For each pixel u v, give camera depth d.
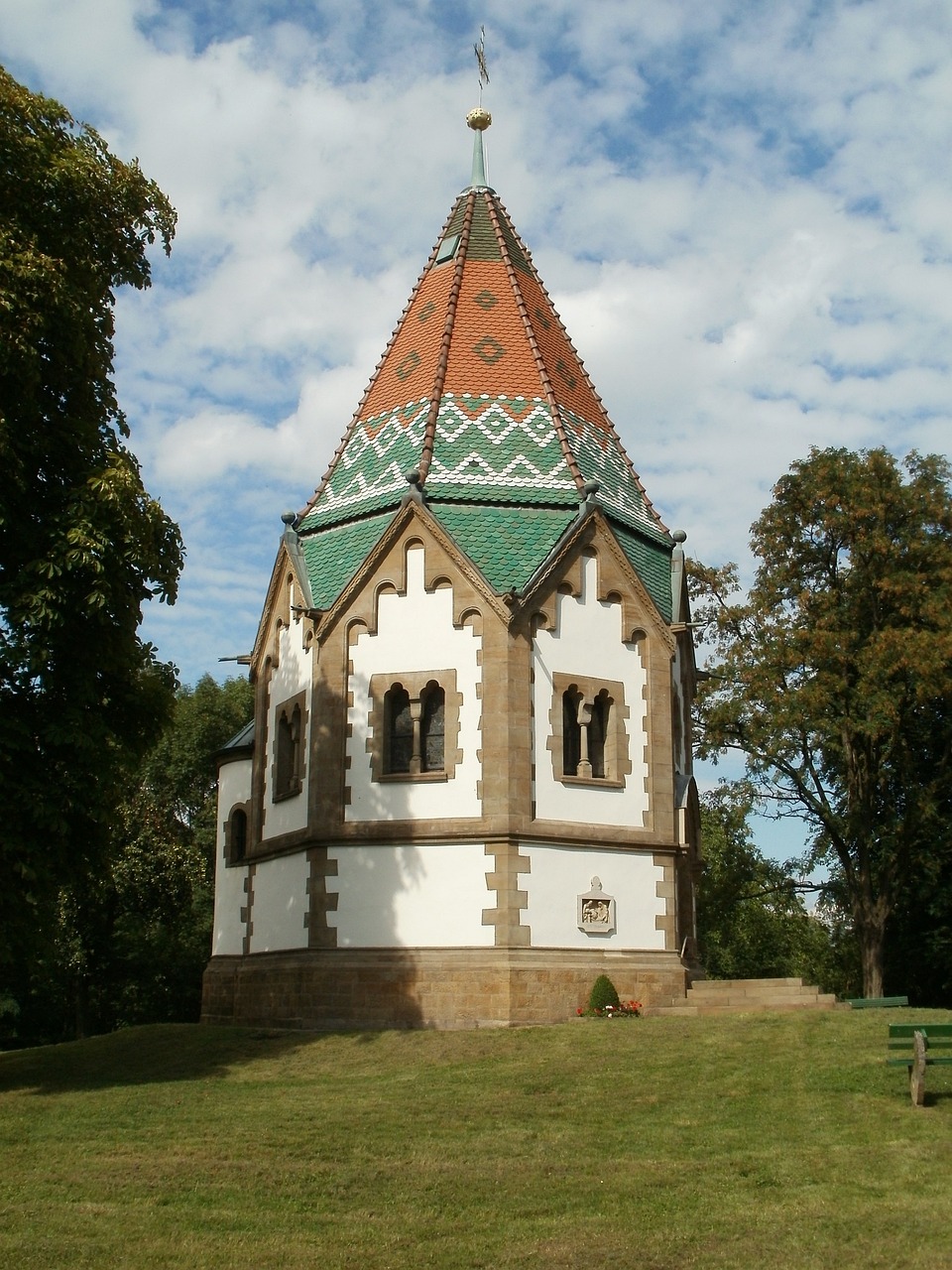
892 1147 17.89
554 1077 23.64
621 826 33.97
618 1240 14.52
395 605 34.47
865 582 45.62
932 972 50.25
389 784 33.47
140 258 29.98
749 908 67.06
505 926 31.56
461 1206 15.94
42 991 62.34
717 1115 20.25
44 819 24.80
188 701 77.38
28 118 27.61
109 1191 16.78
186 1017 64.19
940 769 46.34
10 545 26.17
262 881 36.62
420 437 37.03
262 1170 17.61
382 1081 24.50
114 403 29.08
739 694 46.53
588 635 34.62
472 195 43.41
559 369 40.00
